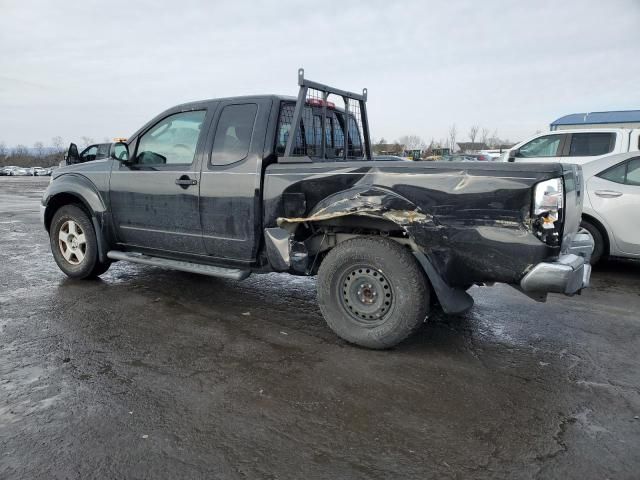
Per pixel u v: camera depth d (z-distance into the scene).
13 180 43.41
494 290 5.53
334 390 3.11
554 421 2.77
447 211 3.41
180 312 4.58
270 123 4.21
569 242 3.69
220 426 2.69
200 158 4.50
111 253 5.27
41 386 3.10
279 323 4.32
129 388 3.09
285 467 2.35
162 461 2.38
